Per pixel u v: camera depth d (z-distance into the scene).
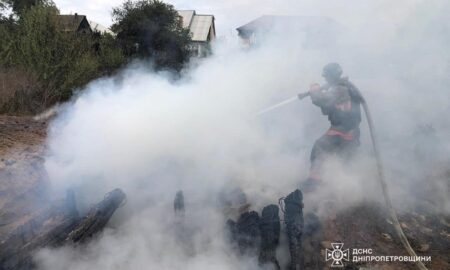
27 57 8.12
